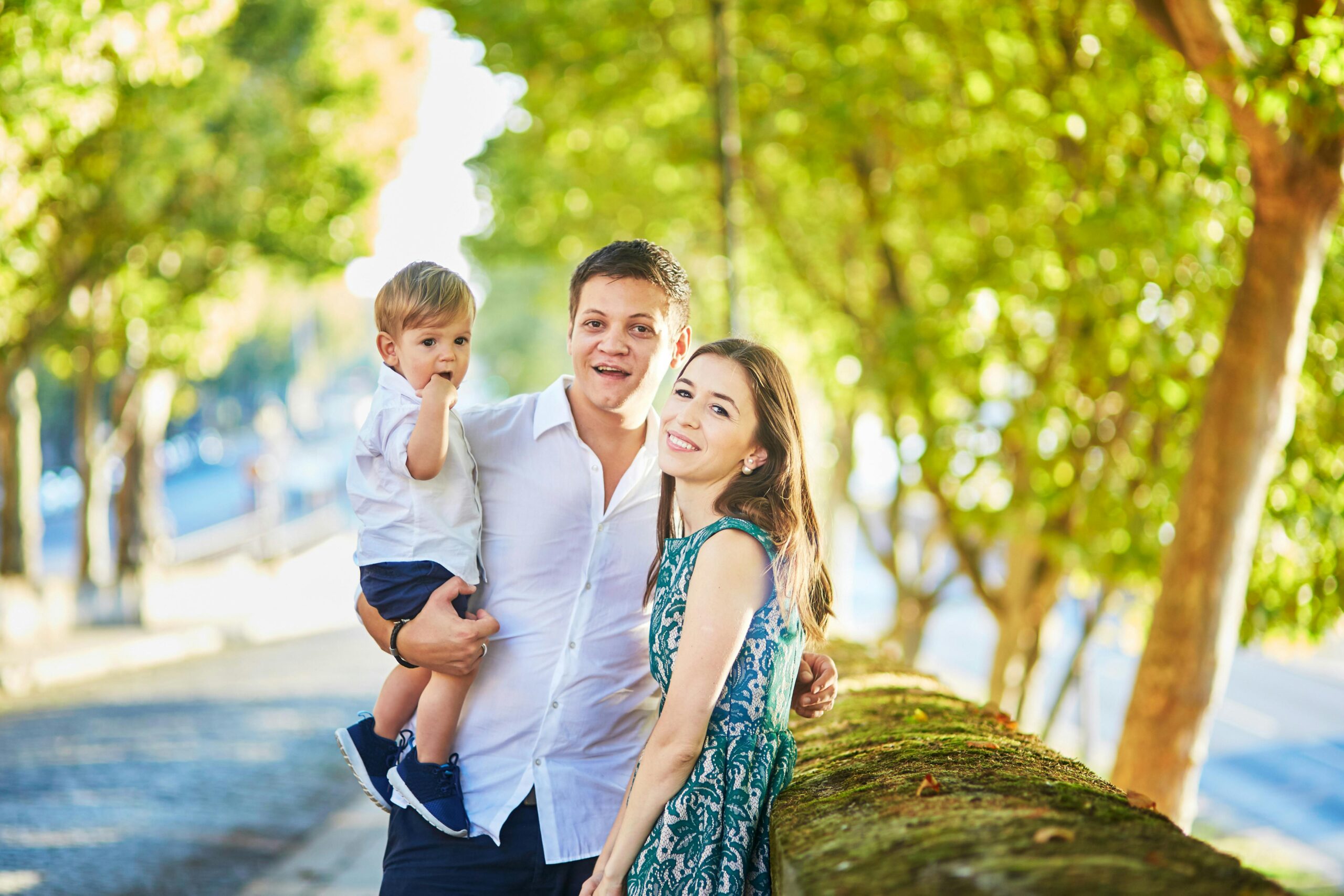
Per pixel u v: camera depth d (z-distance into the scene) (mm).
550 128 13992
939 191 11461
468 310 3279
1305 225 6027
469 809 3164
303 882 7645
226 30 17000
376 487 3162
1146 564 9648
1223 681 6520
